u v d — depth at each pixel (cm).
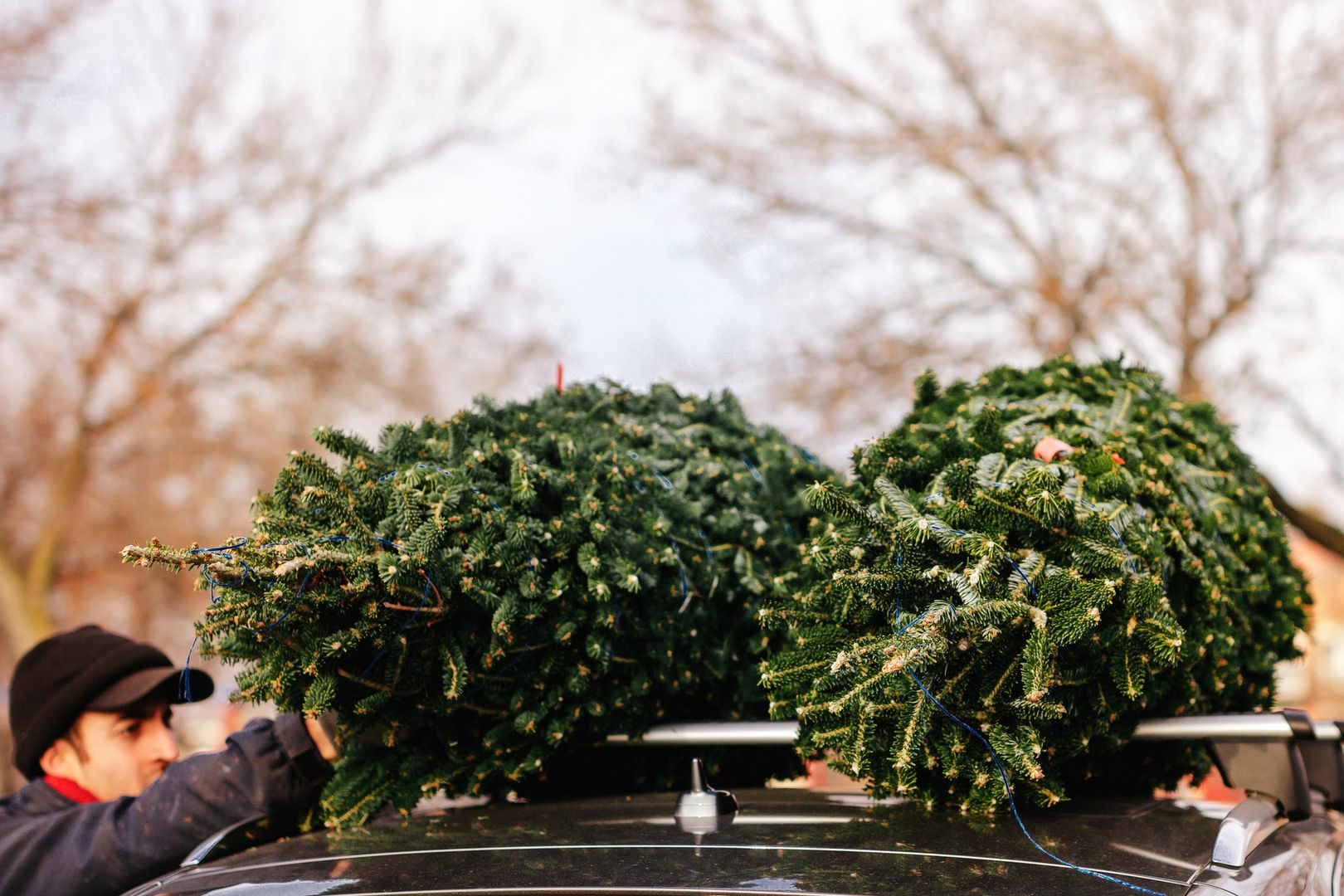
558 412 251
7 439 1448
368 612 183
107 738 283
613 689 217
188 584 1614
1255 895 145
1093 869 148
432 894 147
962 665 173
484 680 205
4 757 1091
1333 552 490
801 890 141
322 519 189
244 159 1358
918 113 1132
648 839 166
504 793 225
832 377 1128
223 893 158
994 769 176
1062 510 176
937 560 178
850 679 177
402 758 213
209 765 215
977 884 142
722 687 243
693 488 250
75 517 1510
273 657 190
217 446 1470
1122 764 221
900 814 180
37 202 1262
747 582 236
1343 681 1441
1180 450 237
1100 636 176
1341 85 1026
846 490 203
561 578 202
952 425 207
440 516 190
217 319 1391
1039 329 1091
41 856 217
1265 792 190
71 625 1709
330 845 178
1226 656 217
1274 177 1036
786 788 211
